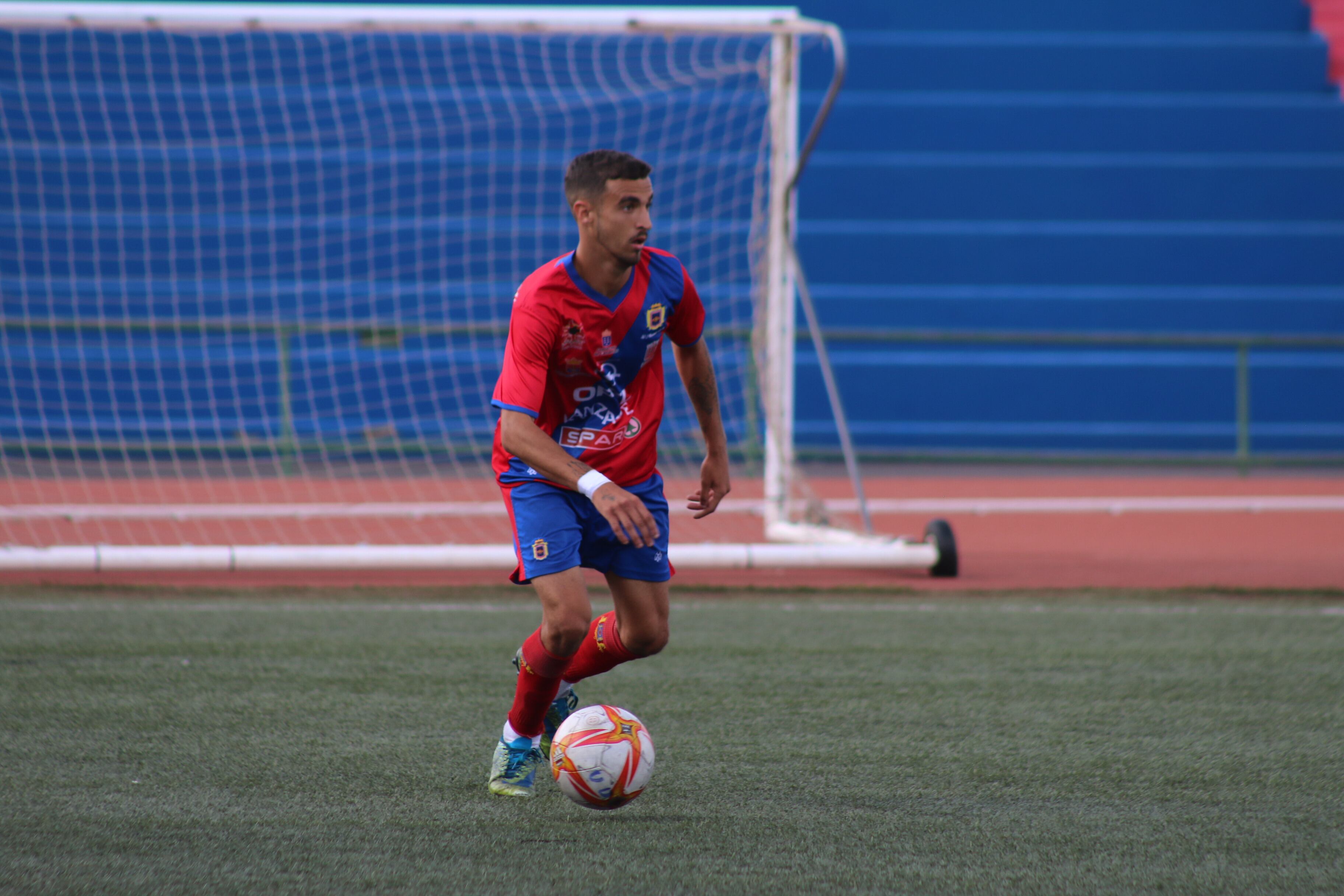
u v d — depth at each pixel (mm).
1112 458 45719
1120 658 18453
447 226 55250
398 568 24547
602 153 11078
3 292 50312
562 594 11133
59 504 37469
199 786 11883
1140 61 62281
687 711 15125
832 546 25375
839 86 25031
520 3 61125
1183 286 56812
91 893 9117
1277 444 53188
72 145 54656
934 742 13773
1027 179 58500
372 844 10250
